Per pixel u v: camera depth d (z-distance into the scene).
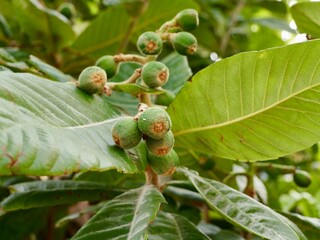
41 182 0.37
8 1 0.55
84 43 0.52
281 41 0.72
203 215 0.48
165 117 0.24
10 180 0.47
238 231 0.47
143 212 0.27
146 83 0.30
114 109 0.29
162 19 0.53
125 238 0.26
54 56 0.52
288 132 0.30
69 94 0.27
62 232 0.54
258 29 0.72
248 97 0.29
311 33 0.39
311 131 0.29
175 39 0.34
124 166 0.24
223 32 0.66
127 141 0.25
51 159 0.20
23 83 0.24
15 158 0.18
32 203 0.36
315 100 0.28
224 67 0.29
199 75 0.29
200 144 0.33
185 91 0.30
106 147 0.24
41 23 0.49
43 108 0.24
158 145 0.25
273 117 0.29
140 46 0.32
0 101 0.21
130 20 0.52
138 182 0.44
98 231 0.27
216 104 0.30
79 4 0.63
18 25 0.54
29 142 0.20
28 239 0.56
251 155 0.32
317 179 0.61
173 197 0.42
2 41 0.53
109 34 0.52
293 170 0.44
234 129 0.31
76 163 0.21
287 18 0.69
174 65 0.41
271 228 0.27
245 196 0.30
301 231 0.33
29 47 0.52
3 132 0.19
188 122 0.31
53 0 0.60
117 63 0.33
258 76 0.28
